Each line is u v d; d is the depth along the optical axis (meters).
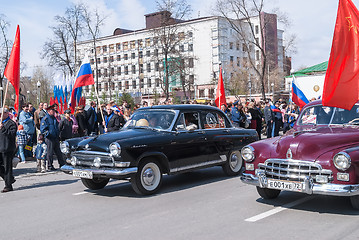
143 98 78.19
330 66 6.90
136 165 7.45
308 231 5.13
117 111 13.66
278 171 6.13
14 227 5.84
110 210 6.65
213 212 6.27
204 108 9.28
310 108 7.70
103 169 7.46
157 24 49.91
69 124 11.91
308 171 5.81
